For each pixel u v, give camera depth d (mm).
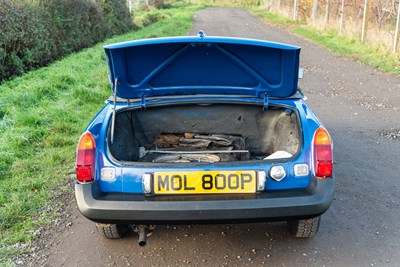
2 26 11398
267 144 4090
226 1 63156
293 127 3553
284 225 3840
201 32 3330
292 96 3721
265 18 33750
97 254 3453
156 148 4035
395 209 4117
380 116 7430
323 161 3012
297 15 29594
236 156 3928
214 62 3510
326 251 3436
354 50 14953
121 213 2893
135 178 3012
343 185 4656
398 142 6059
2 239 3684
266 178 3008
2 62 11492
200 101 3689
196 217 2879
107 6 23453
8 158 5344
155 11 44594
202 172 2990
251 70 3500
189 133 4156
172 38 3225
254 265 3270
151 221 2910
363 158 5449
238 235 3693
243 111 4055
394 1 14023
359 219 3932
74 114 7406
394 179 4801
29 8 13133
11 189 4605
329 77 11008
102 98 8695
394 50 12953
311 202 2889
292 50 3195
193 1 65875
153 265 3293
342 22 18734
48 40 14453
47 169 5191
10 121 6746
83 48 18516
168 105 3773
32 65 13211
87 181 3021
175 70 3596
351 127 6816
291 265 3260
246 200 2900
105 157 3088
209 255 3408
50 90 8859
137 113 4004
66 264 3336
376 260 3307
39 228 3891
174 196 2986
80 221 4012
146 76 3600
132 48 3324
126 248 3529
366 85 9992
